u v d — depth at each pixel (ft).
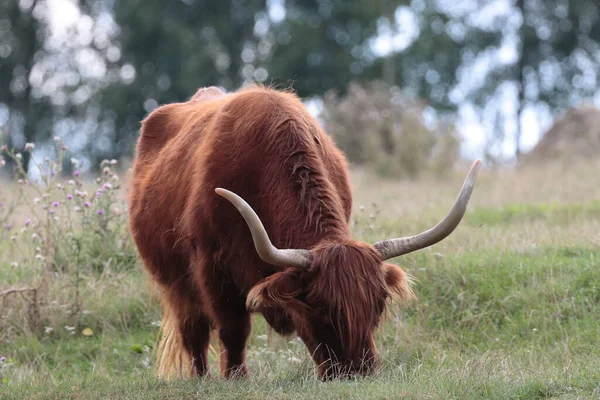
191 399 79.66
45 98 446.60
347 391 73.10
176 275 99.25
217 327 91.09
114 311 121.90
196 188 89.45
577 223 143.43
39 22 449.48
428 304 111.96
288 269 77.15
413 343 103.30
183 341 102.06
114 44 447.83
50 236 129.49
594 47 483.92
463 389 76.23
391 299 78.54
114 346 115.14
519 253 123.65
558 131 320.91
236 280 87.40
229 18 443.73
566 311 106.93
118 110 424.05
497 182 224.53
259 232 73.82
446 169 270.05
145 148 111.04
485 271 117.19
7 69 445.37
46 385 90.38
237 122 89.35
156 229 100.27
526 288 112.47
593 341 98.43
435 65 475.31
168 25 425.69
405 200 189.88
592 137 296.71
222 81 430.61
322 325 75.97
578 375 80.23
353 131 299.38
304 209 81.92
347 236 80.43
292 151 84.84
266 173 85.35
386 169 275.39
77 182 133.90
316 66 444.55
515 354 96.12
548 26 485.97
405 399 72.95
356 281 74.43
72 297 123.65
